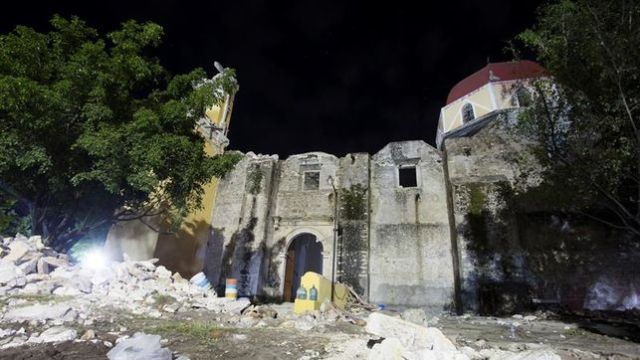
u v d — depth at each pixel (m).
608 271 13.59
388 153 19.66
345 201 18.50
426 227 17.39
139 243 15.00
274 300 17.83
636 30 9.34
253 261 18.27
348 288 15.20
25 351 3.99
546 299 13.58
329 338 6.11
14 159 9.40
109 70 10.93
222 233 19.75
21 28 9.95
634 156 9.48
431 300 15.94
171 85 12.55
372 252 17.44
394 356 3.92
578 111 10.89
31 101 9.08
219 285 18.17
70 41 11.26
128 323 6.34
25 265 8.48
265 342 5.61
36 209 11.32
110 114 10.30
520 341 7.27
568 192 11.40
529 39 11.32
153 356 3.78
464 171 16.92
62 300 7.34
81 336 5.01
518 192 15.70
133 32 11.55
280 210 19.73
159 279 10.46
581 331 9.05
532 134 13.24
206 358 4.49
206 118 19.42
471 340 7.06
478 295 14.23
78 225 12.15
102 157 10.22
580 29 10.16
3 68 9.31
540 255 14.40
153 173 10.77
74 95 10.23
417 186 18.47
